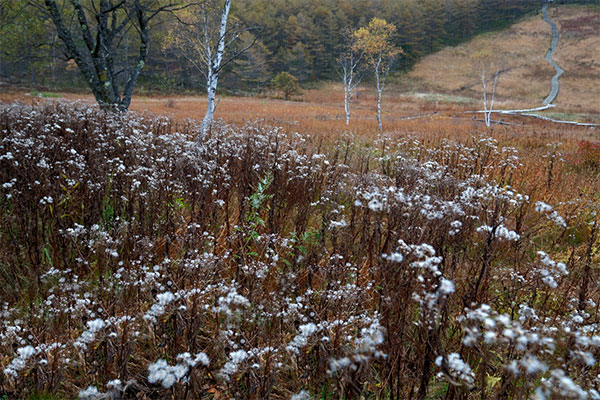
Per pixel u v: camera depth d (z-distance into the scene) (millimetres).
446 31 119000
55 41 9391
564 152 10578
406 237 3154
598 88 73000
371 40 25312
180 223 4266
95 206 3990
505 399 2354
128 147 5598
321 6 104188
